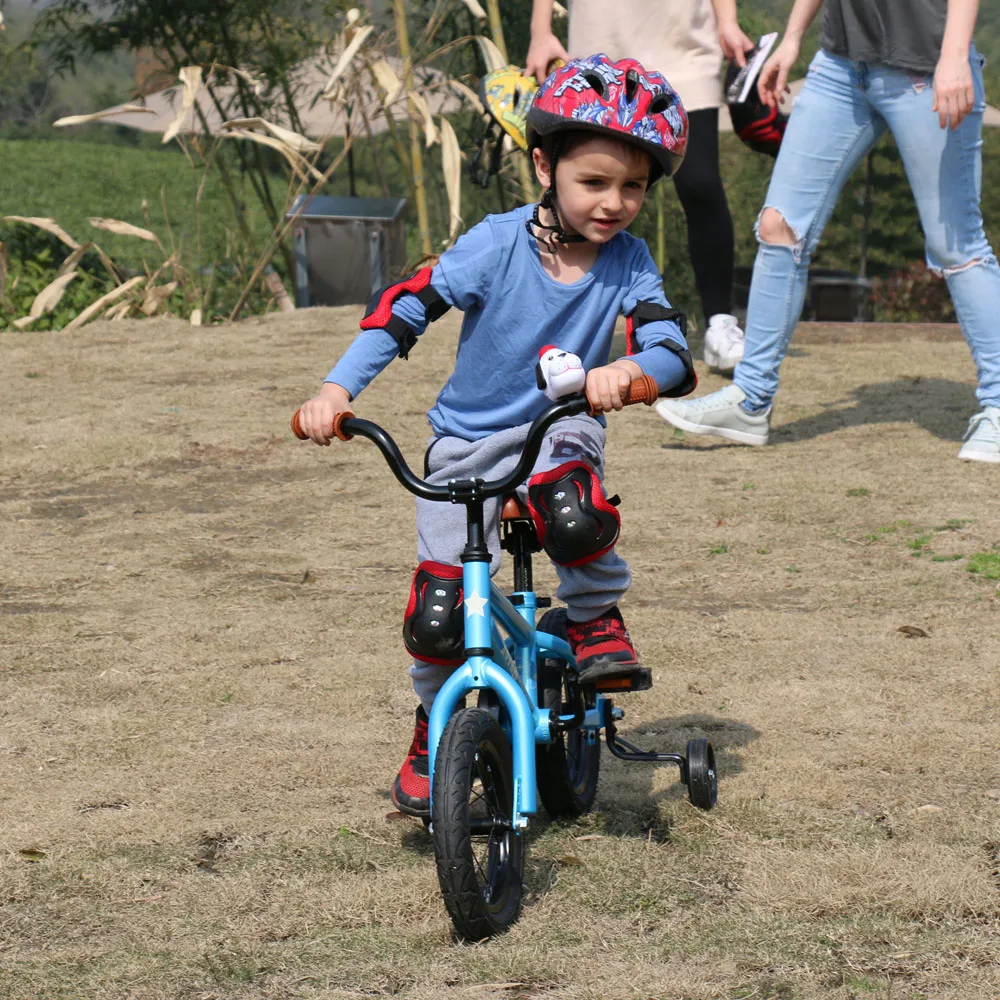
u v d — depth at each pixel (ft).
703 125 47.50
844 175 40.22
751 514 35.04
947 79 35.60
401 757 21.52
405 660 25.89
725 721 22.59
